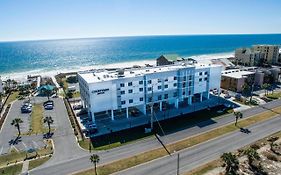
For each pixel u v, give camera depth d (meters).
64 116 99.81
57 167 62.69
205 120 91.88
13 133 83.81
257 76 139.50
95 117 95.88
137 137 78.75
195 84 108.81
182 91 104.44
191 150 69.75
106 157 67.19
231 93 126.62
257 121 90.06
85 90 94.25
